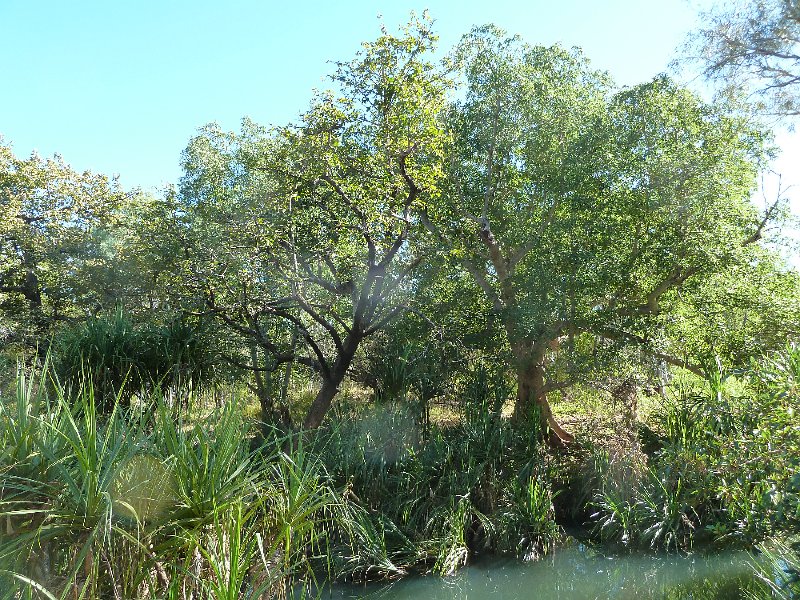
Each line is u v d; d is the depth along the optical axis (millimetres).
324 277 15070
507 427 12234
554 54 14406
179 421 5926
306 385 18203
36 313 18000
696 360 13539
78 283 17109
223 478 5426
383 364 13156
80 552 4746
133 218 16656
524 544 10203
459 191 14602
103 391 9820
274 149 13742
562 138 13938
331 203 13688
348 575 9203
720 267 12945
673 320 13625
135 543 4957
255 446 10500
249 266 12523
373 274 13383
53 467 4922
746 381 9867
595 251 12961
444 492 10773
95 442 4875
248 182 14570
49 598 4246
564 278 12812
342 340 16000
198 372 11250
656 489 10391
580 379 13359
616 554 10047
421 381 12711
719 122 13516
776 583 6715
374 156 12531
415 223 14062
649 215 13164
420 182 13070
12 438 4918
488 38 14516
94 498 4641
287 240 12906
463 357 13570
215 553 5094
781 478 7395
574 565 9859
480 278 14578
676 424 11070
